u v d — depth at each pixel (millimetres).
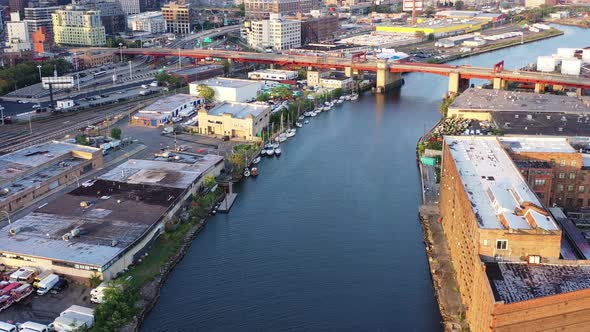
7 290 183500
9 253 198375
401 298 190500
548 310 142000
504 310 139125
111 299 176250
